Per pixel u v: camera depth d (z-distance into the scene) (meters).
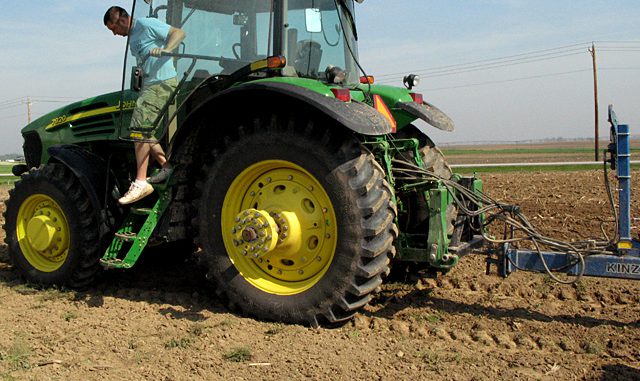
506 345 3.96
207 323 4.33
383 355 3.74
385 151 4.51
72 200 5.22
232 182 4.46
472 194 4.60
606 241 4.34
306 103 4.18
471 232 4.78
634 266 4.03
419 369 3.53
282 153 4.25
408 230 4.79
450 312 4.58
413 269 5.43
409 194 4.77
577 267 4.18
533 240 4.32
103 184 5.24
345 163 4.07
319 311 4.18
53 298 5.07
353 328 4.25
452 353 3.76
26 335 4.12
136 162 5.16
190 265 6.31
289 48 4.61
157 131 4.86
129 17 5.10
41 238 5.39
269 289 4.39
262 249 4.21
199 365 3.60
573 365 3.56
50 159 5.61
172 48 4.80
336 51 5.12
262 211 4.27
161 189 4.71
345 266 4.06
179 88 4.80
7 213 5.68
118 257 5.20
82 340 4.02
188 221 4.82
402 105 4.87
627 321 4.32
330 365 3.58
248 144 4.37
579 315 4.46
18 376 3.44
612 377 3.40
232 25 4.66
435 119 4.89
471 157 40.97
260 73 4.60
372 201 4.04
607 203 9.36
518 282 5.27
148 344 3.96
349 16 5.37
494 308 4.66
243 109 4.62
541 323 4.30
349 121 3.88
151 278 5.77
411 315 4.52
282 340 3.98
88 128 5.57
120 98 5.14
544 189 11.53
